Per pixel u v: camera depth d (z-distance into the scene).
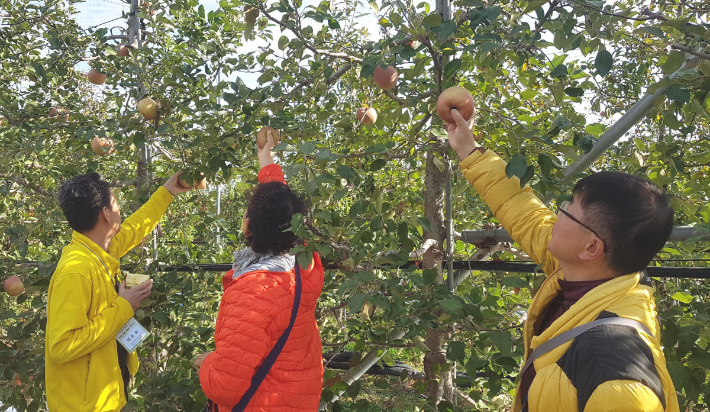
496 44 1.51
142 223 2.35
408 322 1.71
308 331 1.53
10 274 2.87
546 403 0.94
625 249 0.98
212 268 3.10
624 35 1.81
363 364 2.26
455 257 2.77
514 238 1.45
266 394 1.40
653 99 1.61
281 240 1.50
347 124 2.18
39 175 3.71
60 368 1.77
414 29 1.65
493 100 2.75
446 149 2.08
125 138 3.00
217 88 2.42
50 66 3.34
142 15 3.13
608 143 1.75
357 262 1.74
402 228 1.87
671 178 1.93
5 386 2.56
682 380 1.43
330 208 2.13
